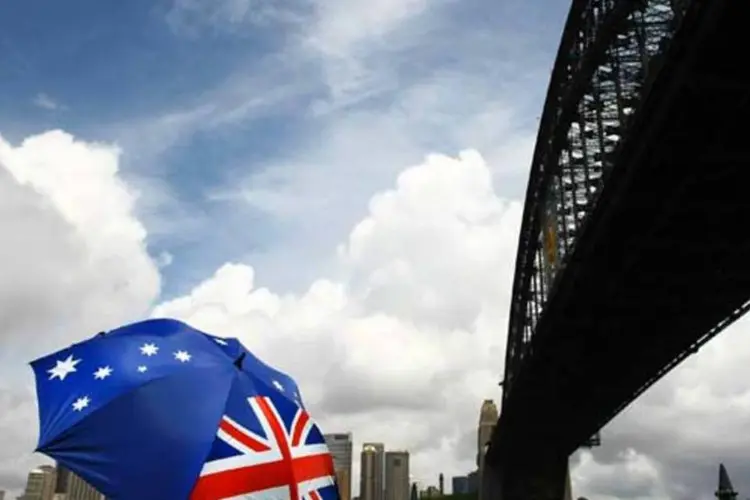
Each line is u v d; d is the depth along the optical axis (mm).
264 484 4969
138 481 4656
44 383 4895
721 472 89812
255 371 5531
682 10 37875
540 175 79938
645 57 46812
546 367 83125
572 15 58000
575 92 60188
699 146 43500
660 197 48844
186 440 4781
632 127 44125
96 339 5125
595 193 53062
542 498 125375
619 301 63594
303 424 5418
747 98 39156
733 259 55938
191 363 5109
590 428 106500
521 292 95688
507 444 119688
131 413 4758
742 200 48156
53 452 4617
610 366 79250
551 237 75750
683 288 60781
